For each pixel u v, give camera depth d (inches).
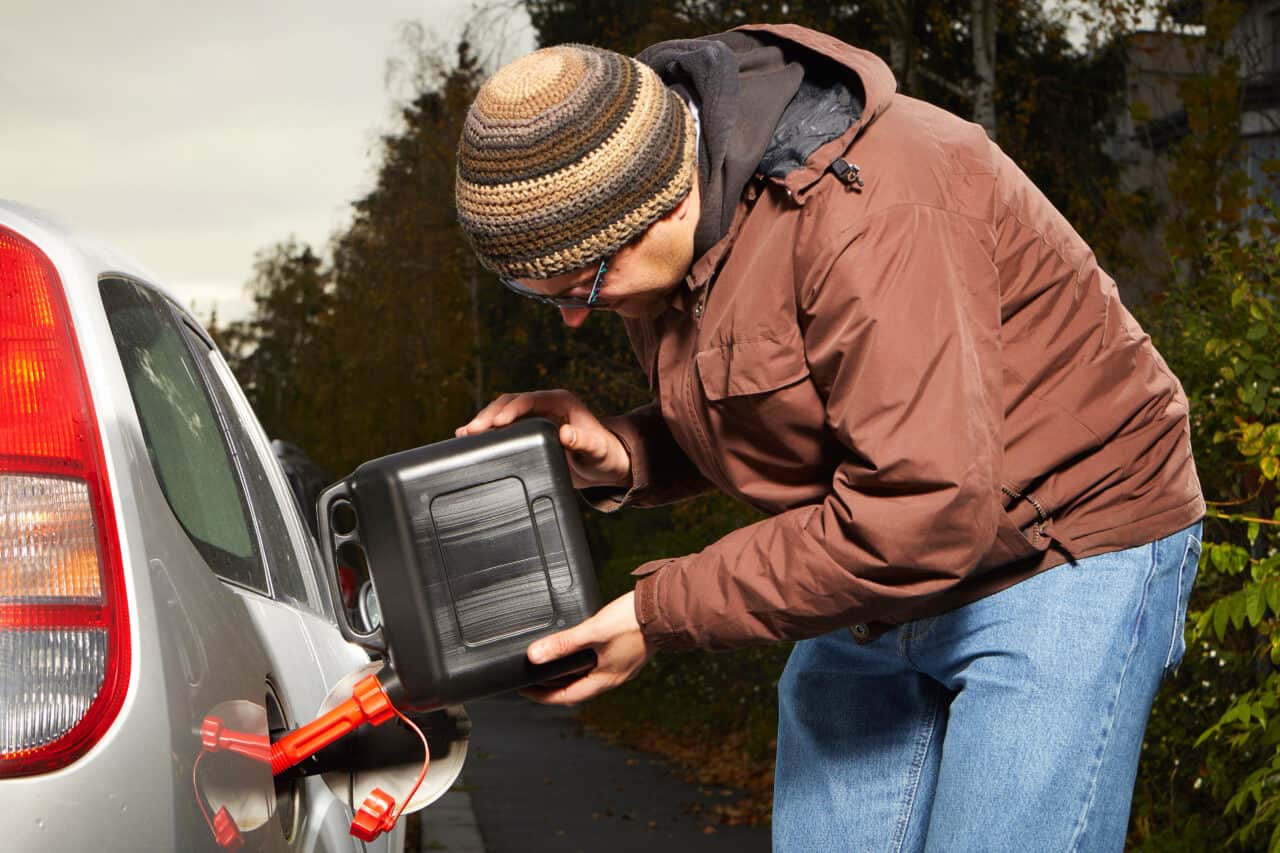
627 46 748.6
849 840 91.2
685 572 73.5
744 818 357.1
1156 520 81.1
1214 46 452.4
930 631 82.9
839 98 76.6
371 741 75.8
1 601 55.7
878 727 91.4
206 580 69.2
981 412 71.7
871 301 71.2
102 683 55.6
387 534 70.9
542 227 71.6
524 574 71.9
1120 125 832.3
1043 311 78.4
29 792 53.1
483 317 1262.3
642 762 492.7
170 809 56.4
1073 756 77.8
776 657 415.2
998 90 647.8
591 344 848.3
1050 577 79.8
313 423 2610.7
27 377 60.9
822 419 76.4
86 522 58.5
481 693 71.9
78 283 67.4
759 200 75.5
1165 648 82.1
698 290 77.9
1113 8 577.0
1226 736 177.2
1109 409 79.4
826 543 71.2
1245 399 168.1
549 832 336.8
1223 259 220.5
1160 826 194.1
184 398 89.3
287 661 82.9
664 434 96.0
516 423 74.2
